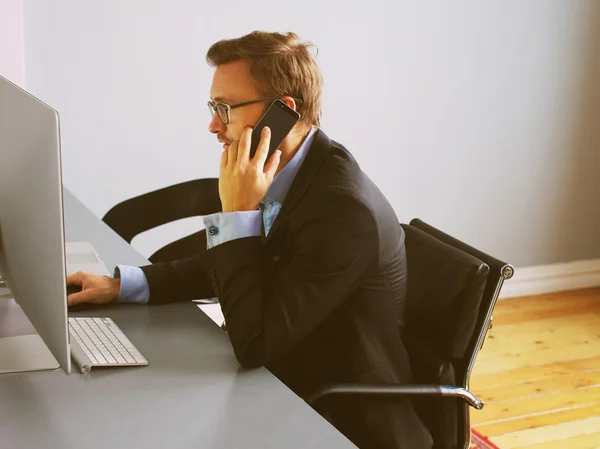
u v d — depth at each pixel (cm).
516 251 389
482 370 312
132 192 309
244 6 308
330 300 143
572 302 389
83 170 300
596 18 374
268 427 115
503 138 370
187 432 113
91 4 286
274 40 151
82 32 287
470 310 155
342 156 153
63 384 127
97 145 299
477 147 366
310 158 152
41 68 284
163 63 302
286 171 153
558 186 390
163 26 298
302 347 157
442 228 369
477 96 359
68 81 289
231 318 139
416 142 352
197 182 243
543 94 372
